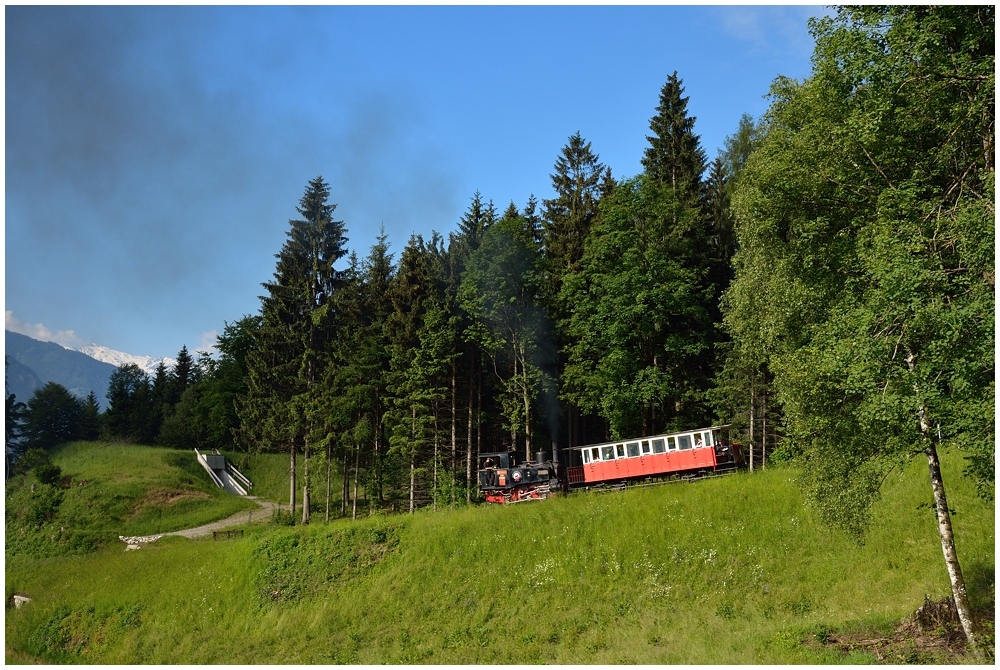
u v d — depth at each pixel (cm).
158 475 6128
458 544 3031
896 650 1590
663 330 4319
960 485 2547
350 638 2545
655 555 2675
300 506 5741
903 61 1630
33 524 5231
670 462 3706
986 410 1309
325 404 4322
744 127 4528
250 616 2866
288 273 4806
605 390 4150
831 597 2175
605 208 4684
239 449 7588
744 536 2652
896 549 2314
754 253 2917
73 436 8950
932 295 1402
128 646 2783
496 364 4850
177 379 10712
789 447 2105
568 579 2638
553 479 3981
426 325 4388
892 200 1650
